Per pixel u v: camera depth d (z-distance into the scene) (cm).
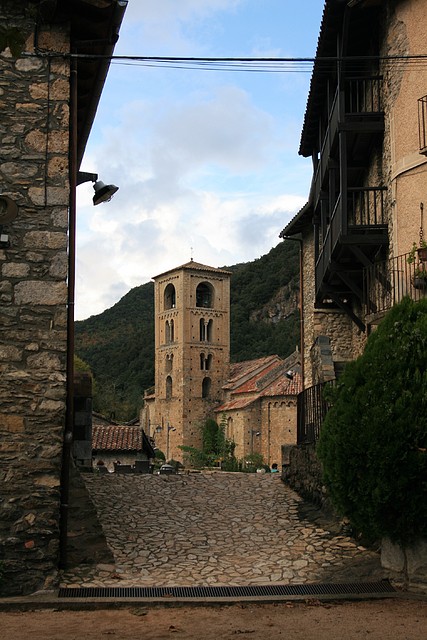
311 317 2425
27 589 922
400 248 1423
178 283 9181
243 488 1608
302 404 1684
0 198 977
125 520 1311
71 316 1012
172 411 9069
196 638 709
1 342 966
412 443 912
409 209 1405
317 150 2200
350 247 1523
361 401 960
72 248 1027
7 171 996
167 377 9269
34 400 963
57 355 977
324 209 1934
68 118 1018
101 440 3822
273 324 11950
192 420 8919
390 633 721
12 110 1008
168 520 1322
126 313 14538
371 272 1585
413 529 914
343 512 976
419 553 922
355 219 1900
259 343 11581
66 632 732
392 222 1459
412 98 1403
